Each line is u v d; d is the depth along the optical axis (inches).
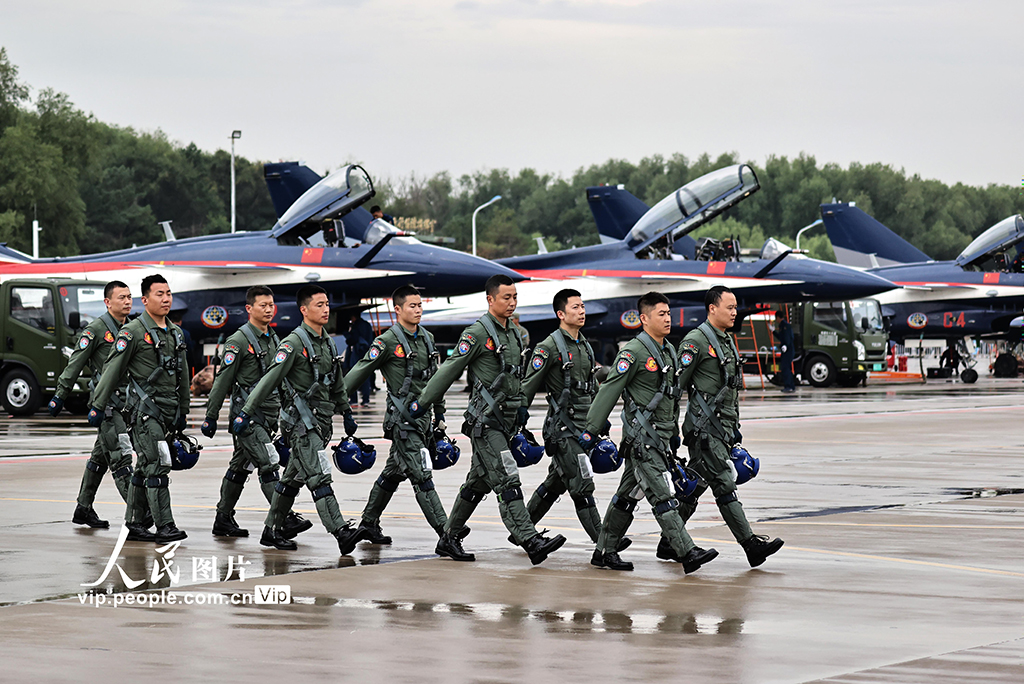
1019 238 4057.6
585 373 846.5
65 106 7278.5
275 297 3073.3
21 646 596.4
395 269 2962.6
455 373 842.8
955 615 669.9
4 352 2313.0
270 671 551.2
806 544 905.5
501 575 792.9
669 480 798.5
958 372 4296.3
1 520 1024.9
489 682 534.6
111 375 920.3
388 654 582.6
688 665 562.6
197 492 1205.7
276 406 943.7
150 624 645.3
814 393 3193.9
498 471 833.5
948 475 1347.2
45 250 7357.3
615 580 774.5
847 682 532.7
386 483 910.4
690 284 3415.4
